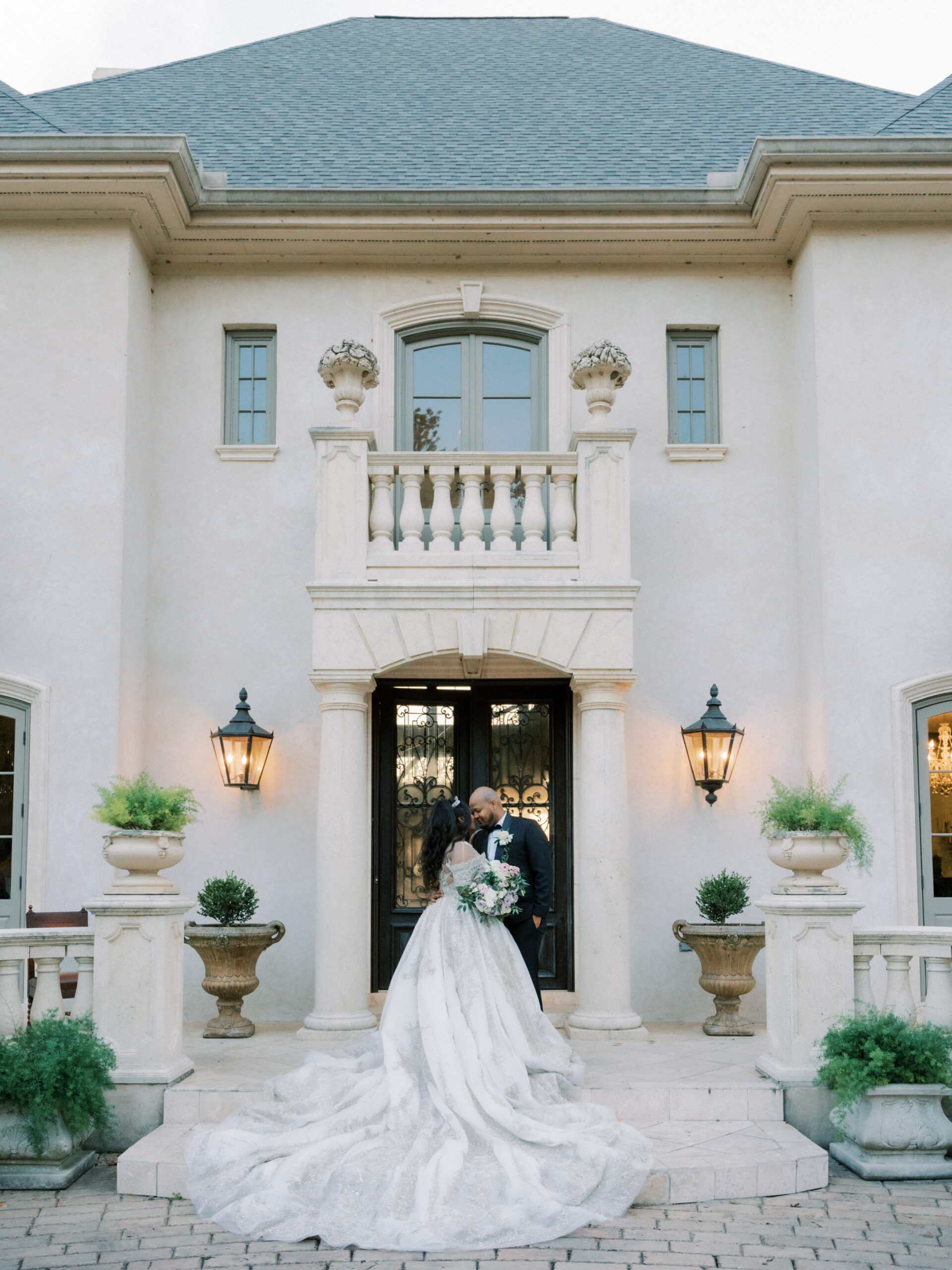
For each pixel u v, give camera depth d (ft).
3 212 28.07
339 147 32.53
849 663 27.17
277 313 30.04
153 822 21.09
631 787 28.40
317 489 25.95
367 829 25.48
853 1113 18.85
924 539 27.61
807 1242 15.29
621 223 28.84
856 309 28.25
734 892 26.07
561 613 25.12
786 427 29.78
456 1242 14.88
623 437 25.89
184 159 26.96
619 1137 17.04
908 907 26.43
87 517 27.32
